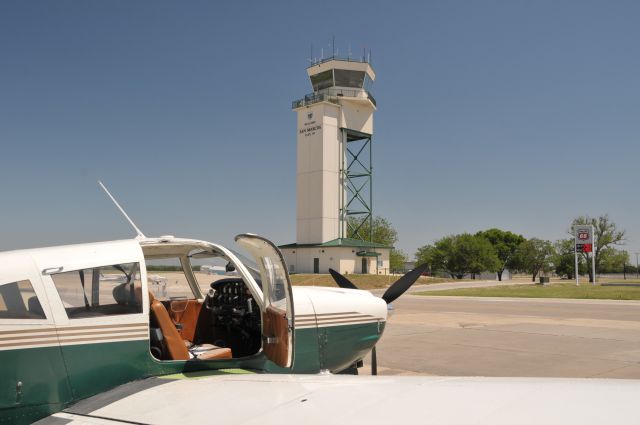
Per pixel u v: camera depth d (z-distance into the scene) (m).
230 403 2.54
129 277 3.54
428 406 1.99
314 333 4.99
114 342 3.40
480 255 77.88
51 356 3.17
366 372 8.49
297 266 53.31
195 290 5.27
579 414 1.71
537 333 13.02
